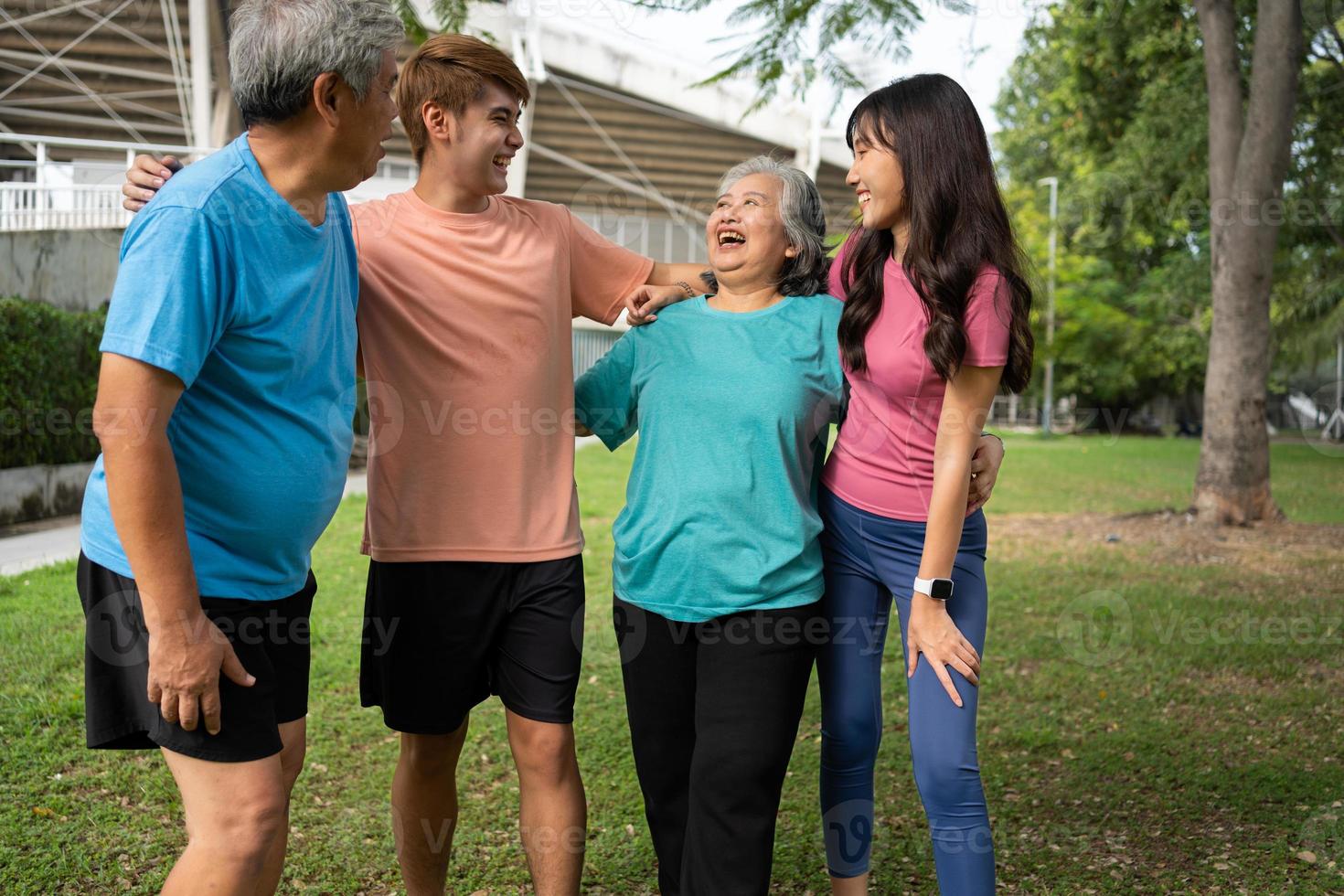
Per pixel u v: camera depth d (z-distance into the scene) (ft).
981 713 13.56
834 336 7.43
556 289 7.58
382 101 5.93
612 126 58.39
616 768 11.39
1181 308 68.85
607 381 7.97
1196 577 22.63
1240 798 10.57
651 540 7.15
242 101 5.78
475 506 7.34
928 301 6.63
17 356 26.08
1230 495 30.73
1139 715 13.47
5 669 13.46
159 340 5.25
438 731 7.61
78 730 11.67
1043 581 21.98
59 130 55.36
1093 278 77.25
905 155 6.74
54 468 27.37
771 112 54.49
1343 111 38.34
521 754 7.50
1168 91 42.37
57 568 19.80
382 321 7.21
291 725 6.59
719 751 6.72
